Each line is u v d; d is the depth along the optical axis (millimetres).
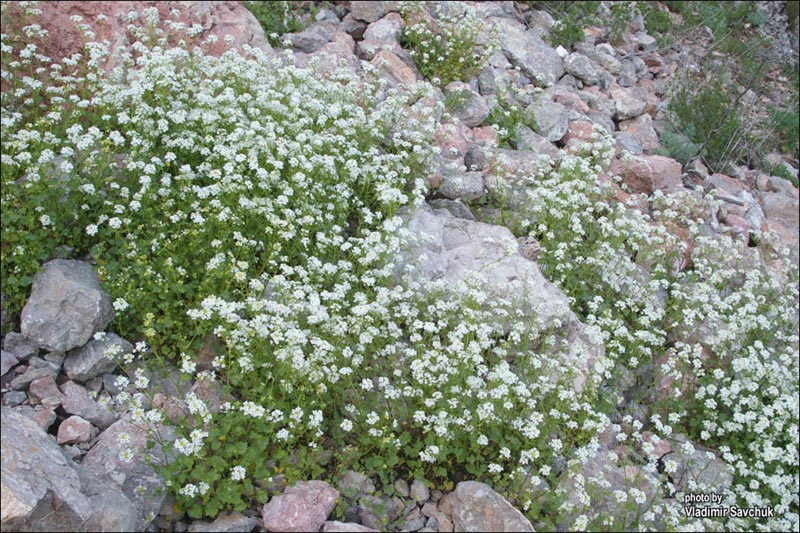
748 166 3748
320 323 1858
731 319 2373
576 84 3633
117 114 2131
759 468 1996
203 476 1479
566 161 2670
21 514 1269
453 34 3264
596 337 2041
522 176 2748
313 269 1970
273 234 2020
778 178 3639
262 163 2170
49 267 1737
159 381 1700
